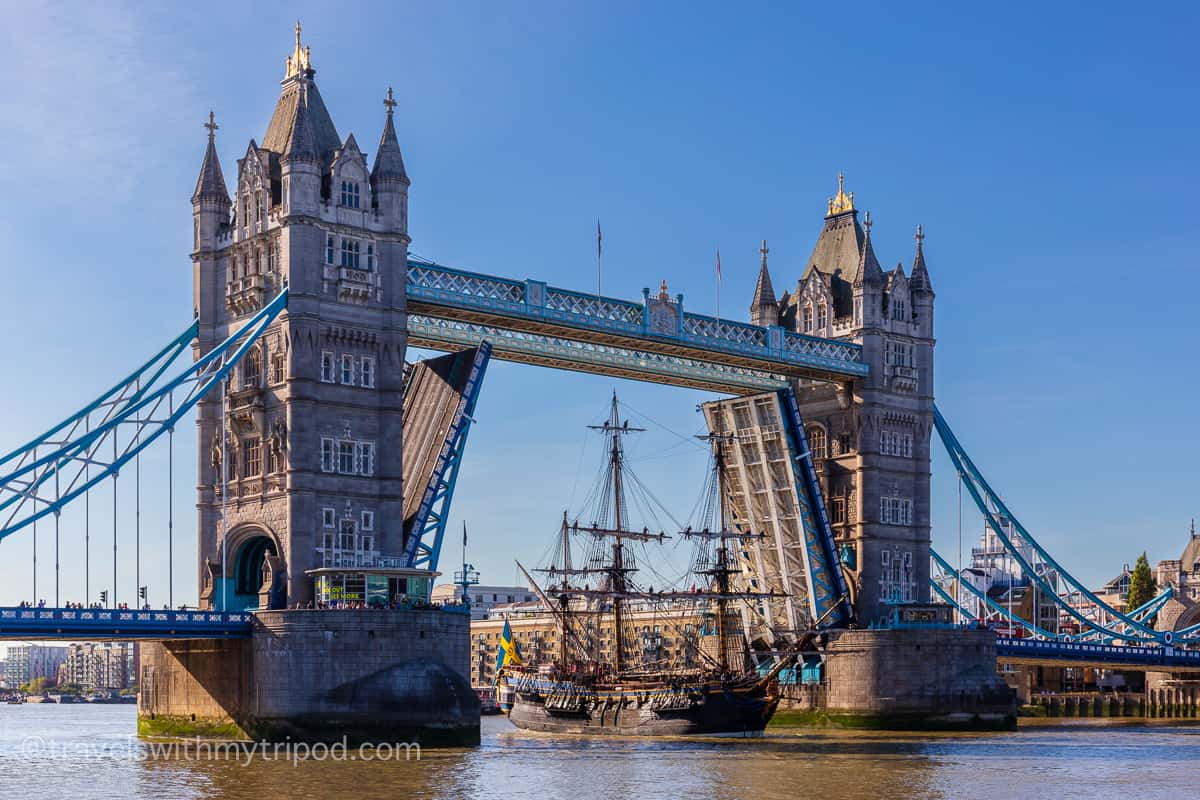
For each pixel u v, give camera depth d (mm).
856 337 149625
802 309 154125
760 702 132875
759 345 139125
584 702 139375
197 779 85500
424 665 105438
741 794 82250
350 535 111375
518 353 128125
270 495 111125
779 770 94938
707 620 157125
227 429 114938
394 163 116000
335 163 113125
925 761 102375
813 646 143875
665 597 143875
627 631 185875
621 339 130000
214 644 110938
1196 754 109688
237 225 116125
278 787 81875
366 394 113438
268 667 104438
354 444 112312
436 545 115812
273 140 118688
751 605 151375
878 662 140125
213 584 113562
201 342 117312
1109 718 183750
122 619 100625
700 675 135000
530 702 145500
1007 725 140750
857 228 155000
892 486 150250
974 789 85562
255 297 113062
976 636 142000
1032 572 164875
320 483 110125
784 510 146750
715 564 146500
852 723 140750
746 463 148625
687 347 133625
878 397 149000
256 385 113188
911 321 154125
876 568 147375
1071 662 163625
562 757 102625
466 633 110000
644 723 134250
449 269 119125
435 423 118562
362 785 83000
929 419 153500
